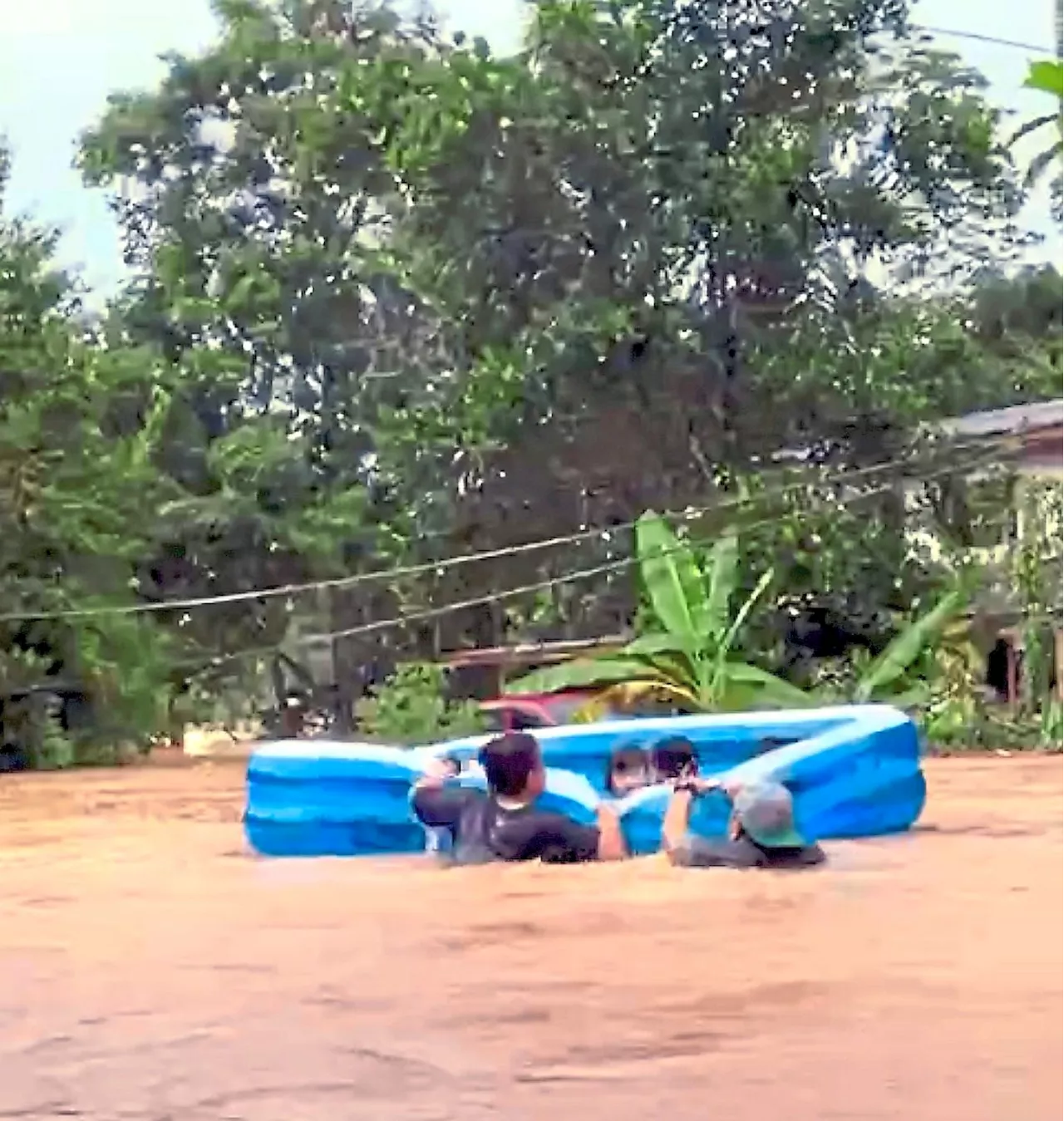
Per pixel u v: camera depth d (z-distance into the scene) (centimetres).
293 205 3550
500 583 3022
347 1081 542
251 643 3244
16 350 2503
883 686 2348
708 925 857
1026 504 2583
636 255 2880
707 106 2930
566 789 1177
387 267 3183
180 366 3341
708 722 1392
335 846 1252
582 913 902
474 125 2853
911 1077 534
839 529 2642
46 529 2478
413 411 2902
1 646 2438
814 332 2830
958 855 1161
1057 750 2325
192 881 1104
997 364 3016
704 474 2862
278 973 741
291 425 3456
